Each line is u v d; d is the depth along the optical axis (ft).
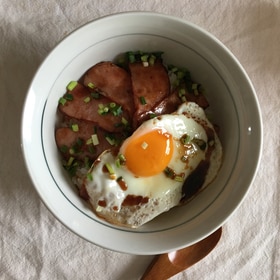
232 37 0.80
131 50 0.73
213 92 0.74
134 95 0.72
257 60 0.81
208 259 0.81
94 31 0.66
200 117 0.72
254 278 0.81
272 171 0.81
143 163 0.70
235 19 0.80
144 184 0.71
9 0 0.78
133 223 0.70
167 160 0.71
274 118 0.81
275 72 0.81
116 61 0.74
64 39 0.64
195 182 0.72
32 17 0.78
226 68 0.68
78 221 0.68
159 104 0.72
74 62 0.69
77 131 0.73
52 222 0.79
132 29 0.68
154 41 0.71
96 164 0.70
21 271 0.78
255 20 0.81
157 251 0.67
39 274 0.78
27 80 0.78
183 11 0.80
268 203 0.81
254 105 0.66
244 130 0.68
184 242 0.67
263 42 0.81
